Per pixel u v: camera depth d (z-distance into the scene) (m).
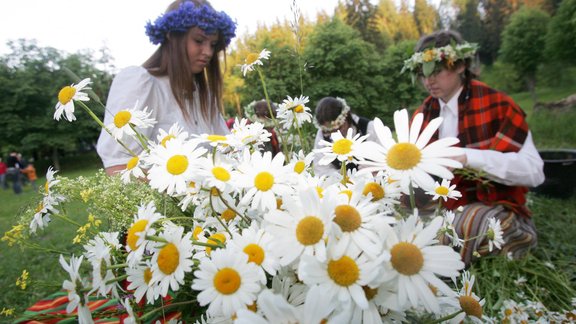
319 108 2.08
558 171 2.76
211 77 1.54
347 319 0.41
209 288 0.49
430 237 0.49
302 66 0.94
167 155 0.60
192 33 1.32
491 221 0.95
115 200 0.67
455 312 0.57
